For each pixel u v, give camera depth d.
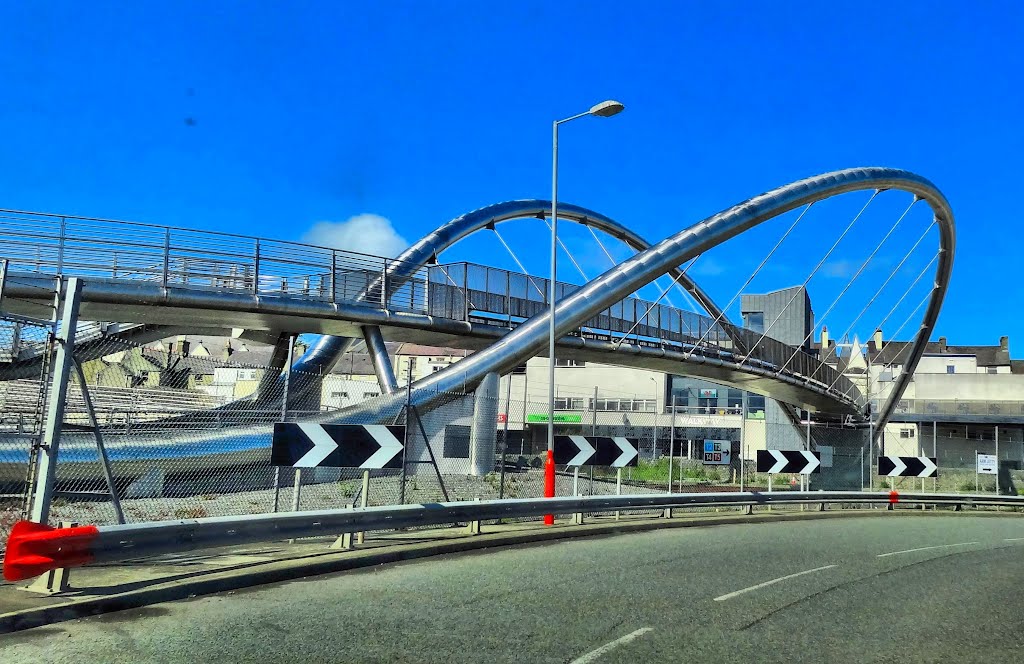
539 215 55.50
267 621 7.28
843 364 90.75
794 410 64.19
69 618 7.20
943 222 50.81
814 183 41.88
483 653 6.34
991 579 11.46
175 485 17.25
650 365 44.53
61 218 26.64
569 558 12.34
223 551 11.26
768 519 21.92
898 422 65.81
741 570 11.45
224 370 21.38
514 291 39.81
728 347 50.00
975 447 66.06
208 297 28.88
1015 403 63.81
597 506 17.52
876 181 44.75
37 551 7.37
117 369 16.88
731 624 7.70
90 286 26.70
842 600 9.23
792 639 7.14
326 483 20.75
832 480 32.88
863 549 14.80
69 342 8.27
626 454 19.50
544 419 70.25
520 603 8.46
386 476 22.23
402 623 7.33
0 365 11.98
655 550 13.79
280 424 12.02
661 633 7.22
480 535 14.27
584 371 73.75
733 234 39.66
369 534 13.93
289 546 12.04
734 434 67.31
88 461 15.23
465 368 33.25
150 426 16.95
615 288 36.50
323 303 31.64
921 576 11.47
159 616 7.39
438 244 46.94
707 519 20.23
